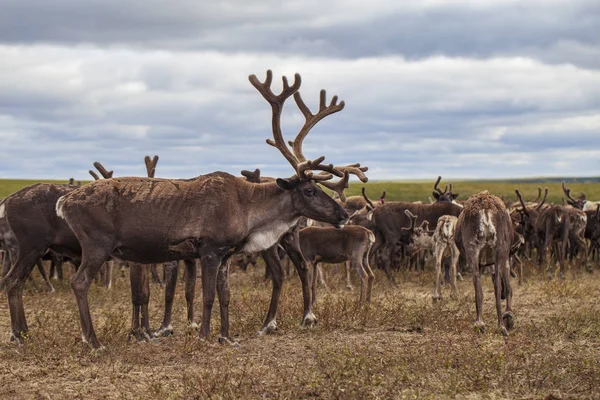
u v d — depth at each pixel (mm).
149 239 17016
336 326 19922
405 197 82562
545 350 16281
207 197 17391
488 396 13016
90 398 13227
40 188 18031
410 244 32062
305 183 18375
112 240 16812
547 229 34906
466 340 17688
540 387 13469
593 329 18625
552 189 92938
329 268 34562
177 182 17578
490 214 19047
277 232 18484
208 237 17328
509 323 19188
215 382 13414
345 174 18750
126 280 31516
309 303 20156
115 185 17047
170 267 19312
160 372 14961
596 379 13758
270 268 19688
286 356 16391
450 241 26031
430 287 30312
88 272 16656
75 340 17141
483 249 19578
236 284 31188
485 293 27812
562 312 21844
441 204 34062
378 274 33438
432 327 19562
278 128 19531
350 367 14164
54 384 14141
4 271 26984
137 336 18234
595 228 38875
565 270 36906
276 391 13281
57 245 18047
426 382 13578
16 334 17891
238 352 16875
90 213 16594
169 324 19344
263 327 19359
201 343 17000
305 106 19953
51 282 30469
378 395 12945
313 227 25000
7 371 15031
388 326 19906
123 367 15320
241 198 17938
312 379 13664
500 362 14398
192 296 19812
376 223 32938
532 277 32594
